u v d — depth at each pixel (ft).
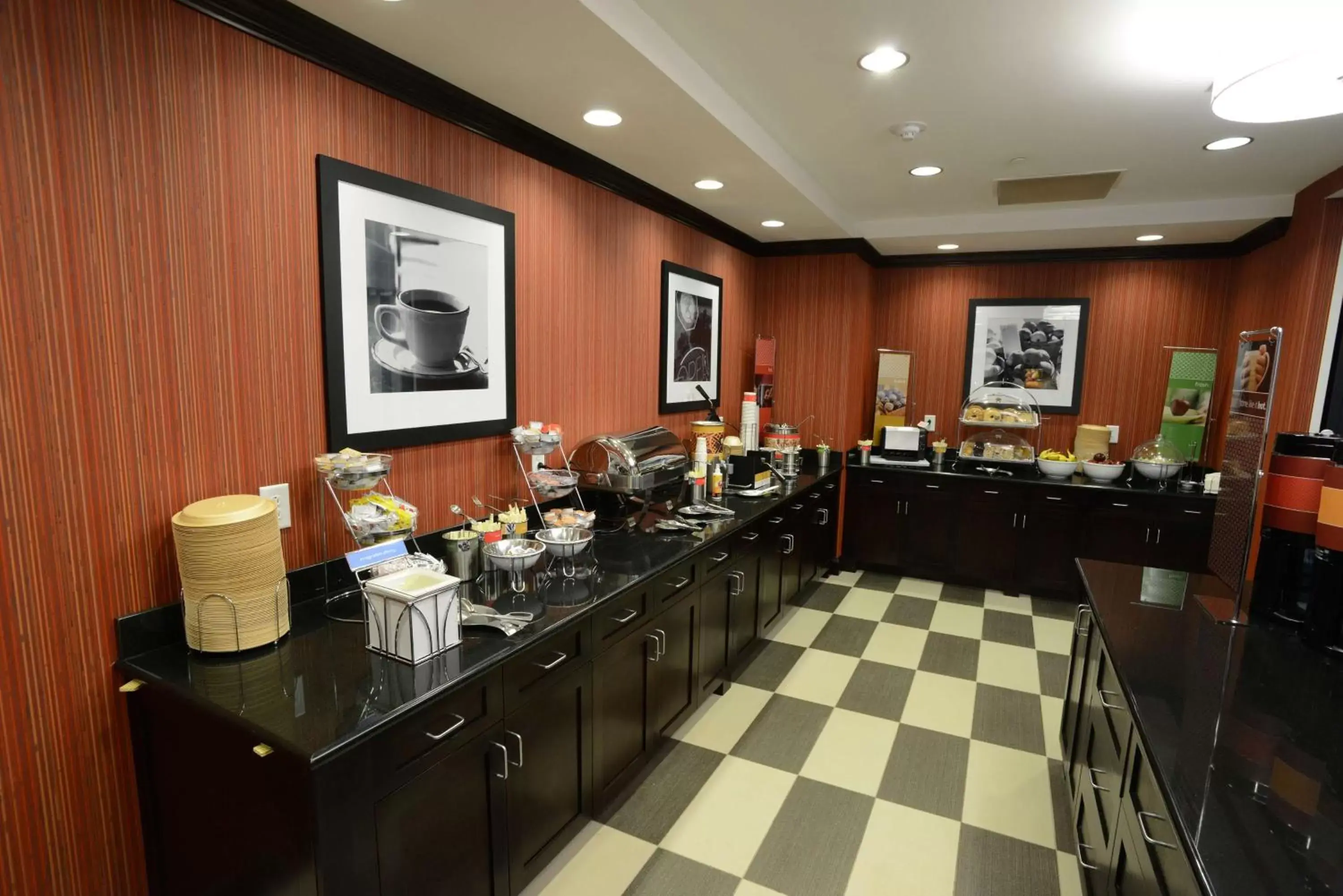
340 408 5.94
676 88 6.61
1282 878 2.97
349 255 5.91
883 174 10.67
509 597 6.29
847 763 8.16
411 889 4.45
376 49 5.79
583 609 6.05
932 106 7.87
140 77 4.42
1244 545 6.22
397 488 6.63
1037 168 10.09
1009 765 8.17
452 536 6.65
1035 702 9.70
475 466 7.55
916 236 13.93
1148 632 5.90
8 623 4.01
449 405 7.06
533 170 8.06
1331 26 5.74
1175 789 3.62
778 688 9.98
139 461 4.61
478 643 5.26
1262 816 3.40
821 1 5.68
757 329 15.52
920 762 8.21
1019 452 15.05
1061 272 15.08
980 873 6.43
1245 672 5.11
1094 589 7.13
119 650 4.59
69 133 4.08
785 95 7.67
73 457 4.25
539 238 8.23
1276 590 6.15
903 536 15.26
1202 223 11.78
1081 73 6.86
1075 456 14.90
